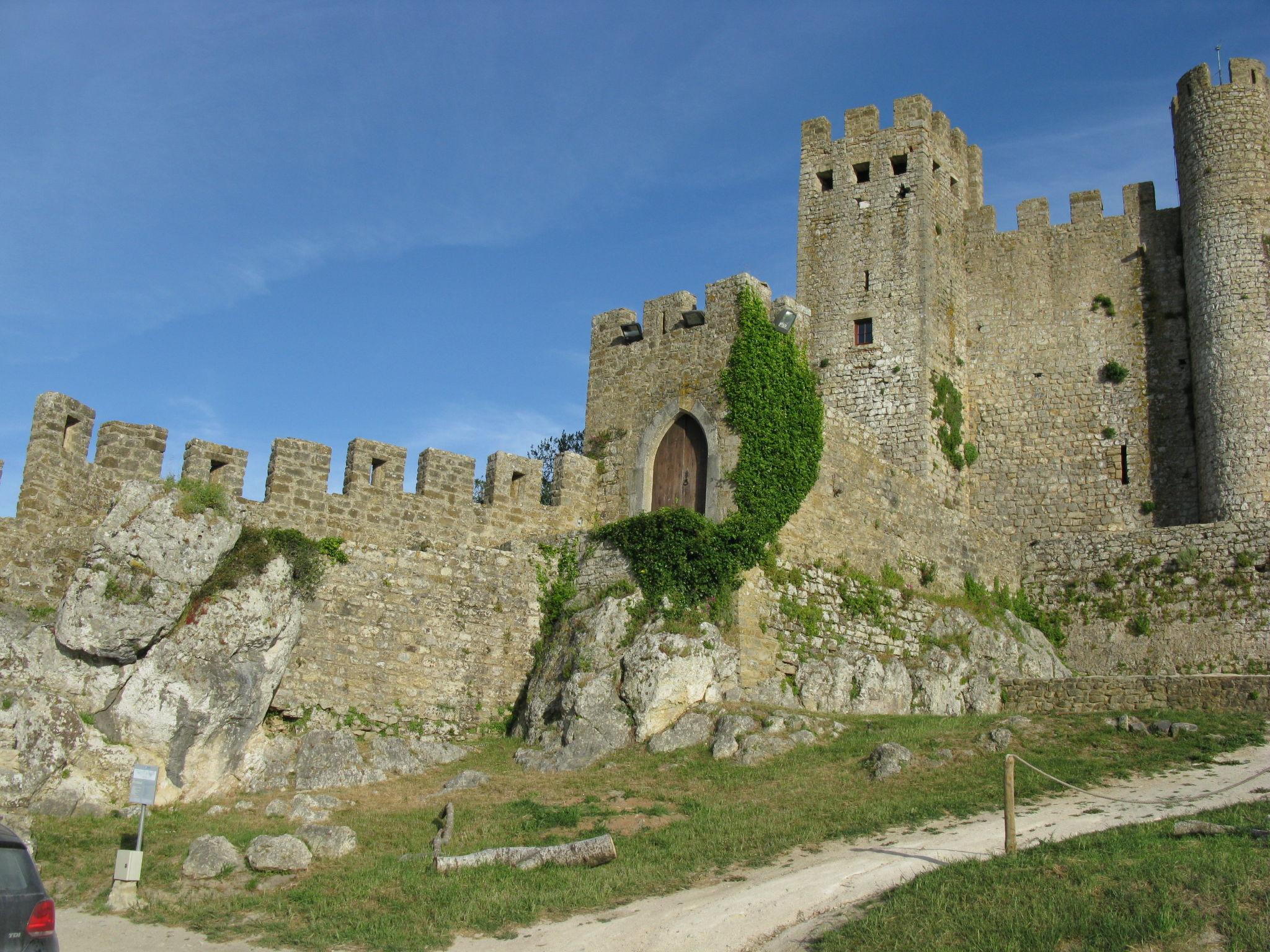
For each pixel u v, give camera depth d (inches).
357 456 1266.0
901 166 1785.2
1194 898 571.5
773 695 1144.8
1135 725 966.4
